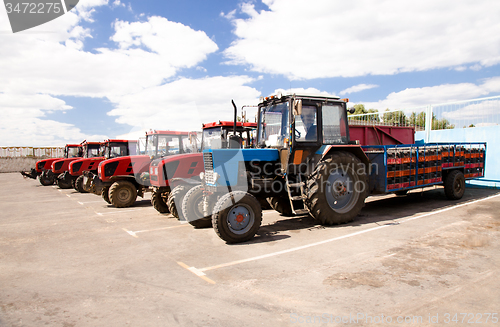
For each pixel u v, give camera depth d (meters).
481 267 3.49
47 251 4.63
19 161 27.78
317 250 4.27
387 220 5.91
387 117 11.56
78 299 3.02
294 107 4.96
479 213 6.23
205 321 2.54
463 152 8.17
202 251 4.43
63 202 9.77
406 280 3.21
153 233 5.55
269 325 2.46
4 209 8.61
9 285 3.40
